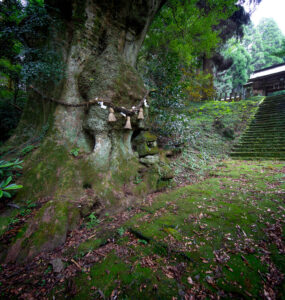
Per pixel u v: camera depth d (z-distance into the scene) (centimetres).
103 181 314
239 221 246
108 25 376
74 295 154
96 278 170
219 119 1002
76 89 351
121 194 323
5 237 216
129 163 380
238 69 2289
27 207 256
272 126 835
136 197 344
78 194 284
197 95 1236
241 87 2427
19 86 509
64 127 338
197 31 740
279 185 373
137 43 464
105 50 359
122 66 360
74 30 351
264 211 269
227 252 189
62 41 369
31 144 351
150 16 456
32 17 329
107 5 354
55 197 265
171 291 148
